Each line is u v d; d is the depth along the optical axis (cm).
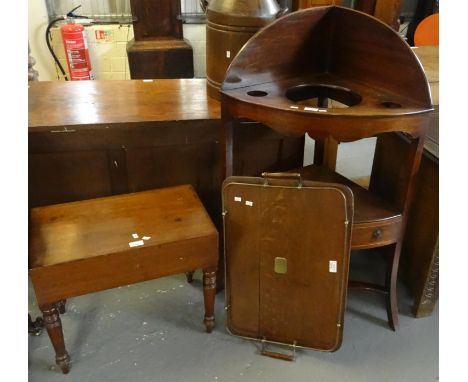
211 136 173
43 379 144
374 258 205
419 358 155
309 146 299
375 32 139
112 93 188
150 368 149
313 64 158
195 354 154
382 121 123
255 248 144
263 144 183
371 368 151
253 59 142
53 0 329
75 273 129
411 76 132
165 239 137
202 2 178
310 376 147
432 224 158
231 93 138
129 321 167
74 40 316
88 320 166
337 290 143
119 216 148
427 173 160
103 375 146
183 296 179
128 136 164
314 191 131
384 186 186
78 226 142
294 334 154
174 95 188
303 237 138
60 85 194
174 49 319
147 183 179
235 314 157
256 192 136
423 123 129
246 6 155
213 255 145
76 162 166
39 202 172
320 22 148
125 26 339
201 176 183
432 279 162
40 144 158
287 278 146
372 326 167
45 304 130
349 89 145
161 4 307
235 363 151
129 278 137
